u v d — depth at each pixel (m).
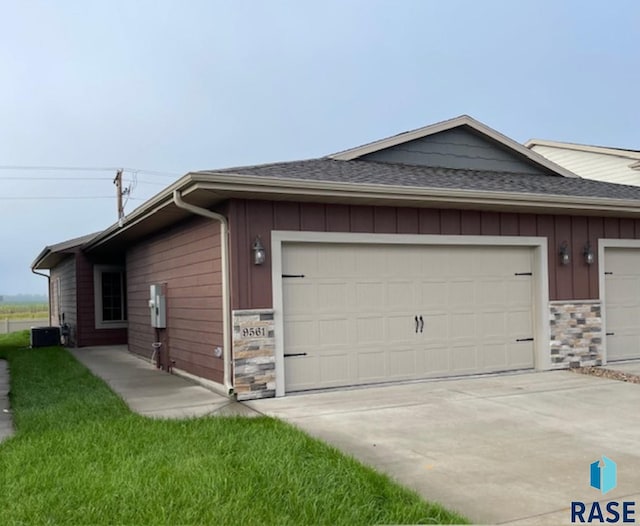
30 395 7.84
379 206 8.50
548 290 9.77
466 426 6.02
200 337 9.03
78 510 3.67
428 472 4.57
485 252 9.43
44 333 17.03
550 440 5.47
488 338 9.41
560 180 11.55
